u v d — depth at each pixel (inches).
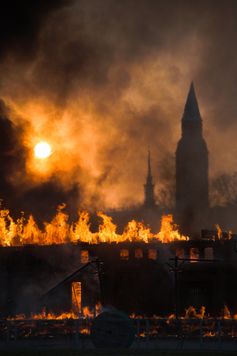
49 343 4471.0
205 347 4318.4
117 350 3981.3
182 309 6663.4
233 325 4771.2
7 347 4293.8
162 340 4655.5
